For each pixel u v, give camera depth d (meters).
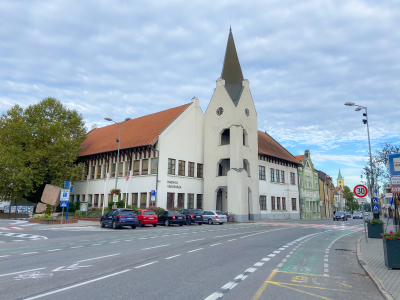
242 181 37.84
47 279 7.48
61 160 39.84
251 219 40.06
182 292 6.48
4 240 15.88
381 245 15.94
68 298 5.96
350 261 11.26
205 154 41.84
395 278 8.24
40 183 39.16
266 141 52.22
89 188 43.56
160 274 8.12
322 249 14.33
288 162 51.72
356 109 26.98
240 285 7.20
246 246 14.42
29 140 40.28
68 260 10.07
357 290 7.16
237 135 39.12
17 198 39.75
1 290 6.49
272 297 6.32
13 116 40.56
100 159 42.81
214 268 9.10
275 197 47.12
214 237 18.27
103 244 14.38
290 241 17.17
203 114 43.34
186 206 38.19
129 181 38.00
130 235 18.86
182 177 38.19
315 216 59.84
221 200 43.09
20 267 8.91
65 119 44.47
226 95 41.12
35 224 25.83
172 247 13.51
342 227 31.33
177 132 38.50
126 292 6.39
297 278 8.12
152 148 35.72
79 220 32.25
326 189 72.00
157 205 34.44
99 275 7.93
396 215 16.02
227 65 43.25
